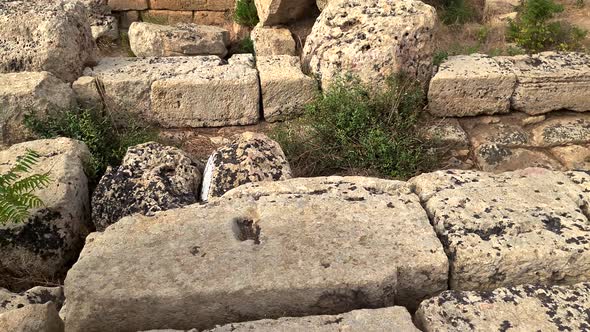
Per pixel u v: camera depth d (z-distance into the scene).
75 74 5.59
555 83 5.61
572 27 8.23
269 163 4.24
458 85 5.55
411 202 3.22
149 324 2.66
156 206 4.04
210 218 3.07
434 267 2.78
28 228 3.78
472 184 3.39
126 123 5.53
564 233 2.97
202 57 6.04
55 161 4.23
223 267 2.72
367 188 3.41
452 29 8.38
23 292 3.46
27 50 5.38
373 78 5.45
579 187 3.38
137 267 2.73
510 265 2.86
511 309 2.54
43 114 4.98
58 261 3.87
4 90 4.89
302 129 5.33
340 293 2.67
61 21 5.52
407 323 2.44
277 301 2.66
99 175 4.67
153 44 8.19
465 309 2.54
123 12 10.02
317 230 2.97
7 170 4.14
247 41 8.62
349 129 5.09
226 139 5.52
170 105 5.54
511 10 9.16
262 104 5.68
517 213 3.11
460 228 3.01
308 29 8.12
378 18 5.57
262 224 3.02
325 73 5.64
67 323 2.58
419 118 5.62
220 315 2.68
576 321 2.48
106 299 2.57
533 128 5.72
